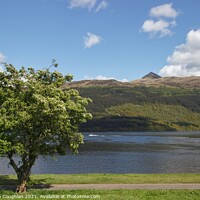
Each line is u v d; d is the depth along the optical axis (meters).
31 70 26.23
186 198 22.47
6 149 23.14
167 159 78.44
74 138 25.98
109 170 60.44
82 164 68.81
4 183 29.36
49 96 24.83
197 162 72.56
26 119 23.20
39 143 25.03
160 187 27.48
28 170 24.86
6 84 25.50
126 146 121.94
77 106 25.06
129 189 26.05
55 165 67.12
